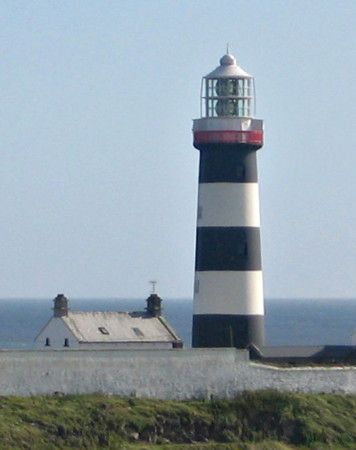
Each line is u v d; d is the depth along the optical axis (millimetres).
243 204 171125
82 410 145250
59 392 147875
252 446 146500
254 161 172375
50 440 139875
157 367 152250
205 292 171375
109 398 149000
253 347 168375
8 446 136500
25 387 146500
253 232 171625
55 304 181625
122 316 183000
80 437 141750
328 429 152625
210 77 175500
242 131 170500
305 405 154500
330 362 169125
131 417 146000
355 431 153500
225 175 171000
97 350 150125
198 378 153875
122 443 142750
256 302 171500
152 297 185750
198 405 151875
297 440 151250
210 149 171375
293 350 169625
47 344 181375
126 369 150875
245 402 153250
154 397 151875
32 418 141750
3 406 142875
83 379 149000
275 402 154000
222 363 155000
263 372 156750
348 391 160375
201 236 172000
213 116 174625
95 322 181000
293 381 158000
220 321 170875
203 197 172000
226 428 149750
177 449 142750
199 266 172125
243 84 175375
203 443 146625
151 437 145625
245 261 171000
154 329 182875
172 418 148250
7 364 145875
